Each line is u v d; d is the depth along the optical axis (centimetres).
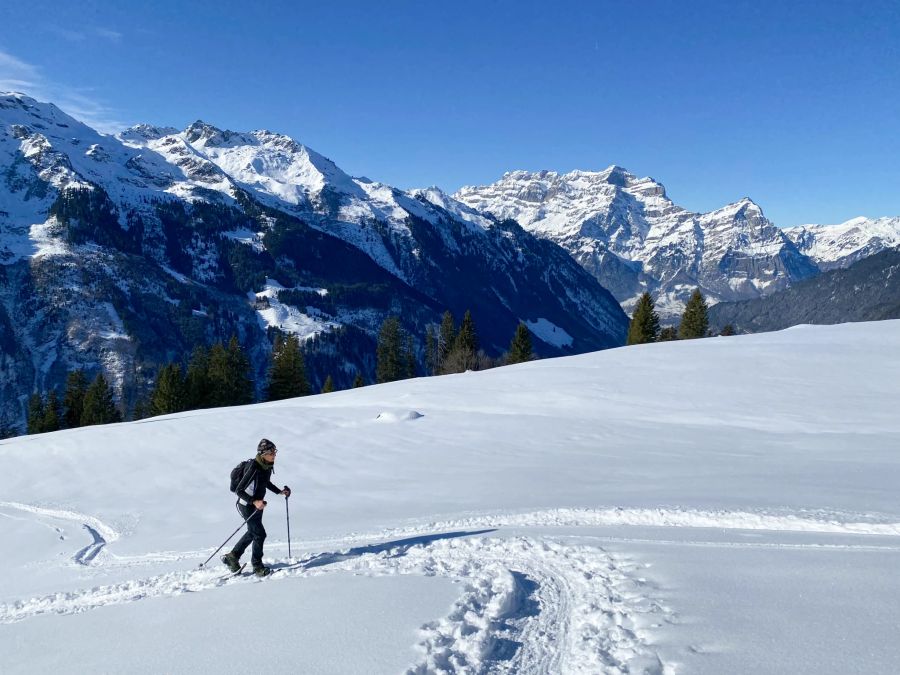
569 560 736
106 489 2084
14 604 909
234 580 846
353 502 1520
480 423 2570
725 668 408
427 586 661
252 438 2605
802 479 1304
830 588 541
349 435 2531
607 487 1377
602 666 441
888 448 1711
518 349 8031
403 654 477
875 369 2869
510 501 1285
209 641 560
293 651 505
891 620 459
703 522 902
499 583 653
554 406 2823
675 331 8331
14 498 2084
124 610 746
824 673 386
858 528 793
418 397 3328
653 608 537
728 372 3069
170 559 1124
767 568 618
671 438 2098
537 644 507
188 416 3644
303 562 896
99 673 522
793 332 4209
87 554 1311
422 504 1383
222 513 1592
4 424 13500
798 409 2389
